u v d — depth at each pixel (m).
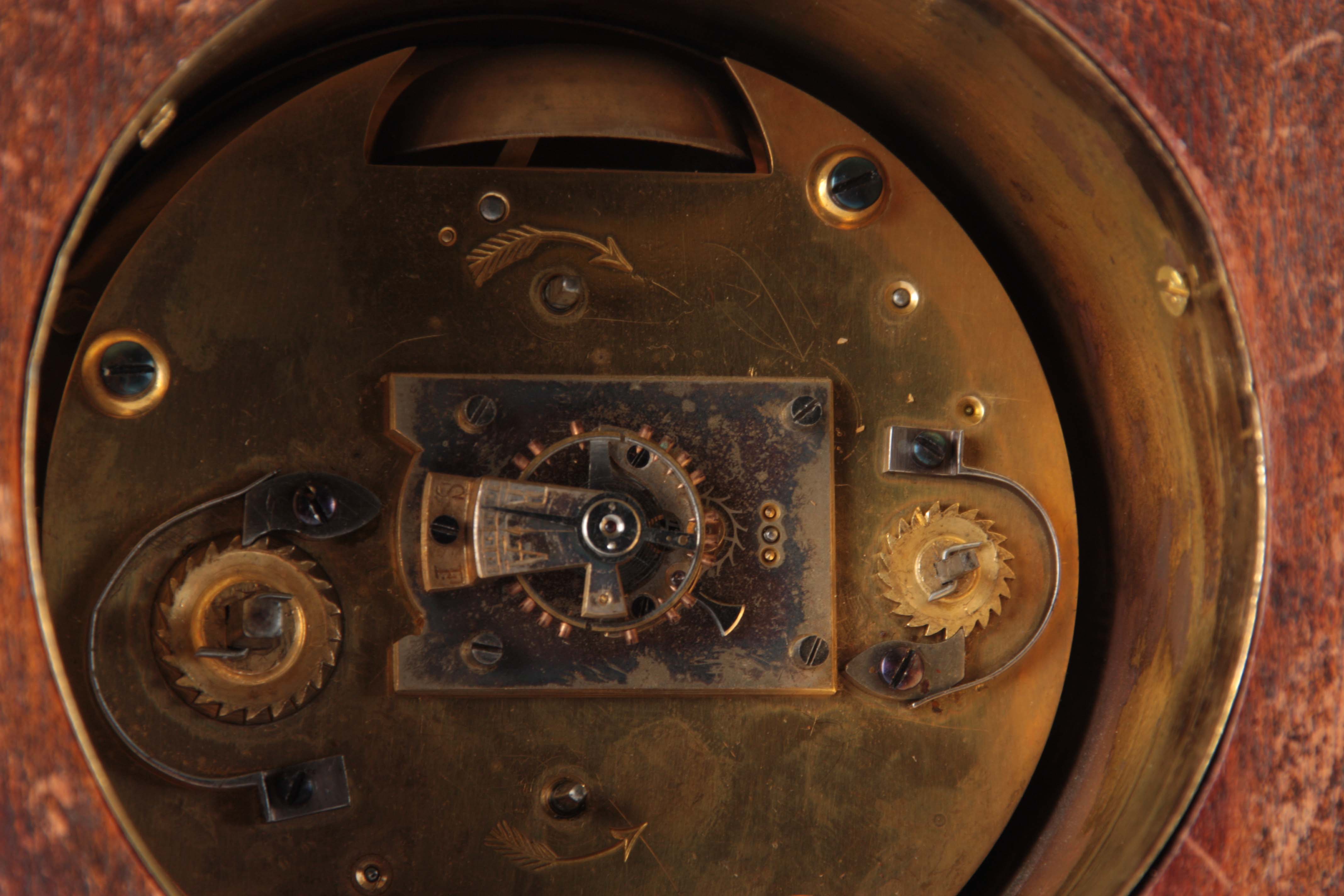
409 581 0.18
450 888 0.18
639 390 0.18
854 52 0.18
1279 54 0.16
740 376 0.18
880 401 0.18
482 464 0.18
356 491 0.18
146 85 0.15
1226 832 0.16
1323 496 0.16
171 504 0.17
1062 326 0.19
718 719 0.18
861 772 0.18
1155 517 0.18
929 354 0.18
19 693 0.15
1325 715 0.16
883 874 0.18
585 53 0.18
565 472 0.18
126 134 0.15
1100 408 0.18
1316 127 0.16
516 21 0.19
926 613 0.18
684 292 0.18
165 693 0.17
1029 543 0.18
